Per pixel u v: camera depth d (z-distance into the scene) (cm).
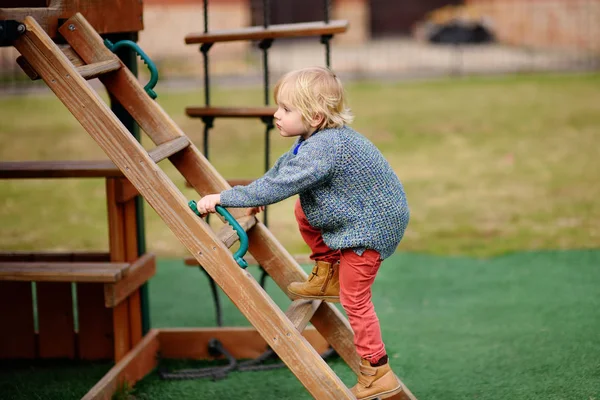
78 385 523
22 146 1409
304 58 2616
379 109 1747
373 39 3325
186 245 400
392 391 414
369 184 398
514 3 2795
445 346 582
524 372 525
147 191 402
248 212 466
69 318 566
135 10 544
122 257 527
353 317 410
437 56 2634
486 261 802
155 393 512
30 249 876
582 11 2633
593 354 545
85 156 1325
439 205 1026
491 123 1567
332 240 404
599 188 1075
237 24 2484
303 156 395
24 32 406
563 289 701
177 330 576
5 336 569
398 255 834
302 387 519
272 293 729
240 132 1549
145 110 471
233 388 519
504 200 1036
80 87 404
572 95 1839
